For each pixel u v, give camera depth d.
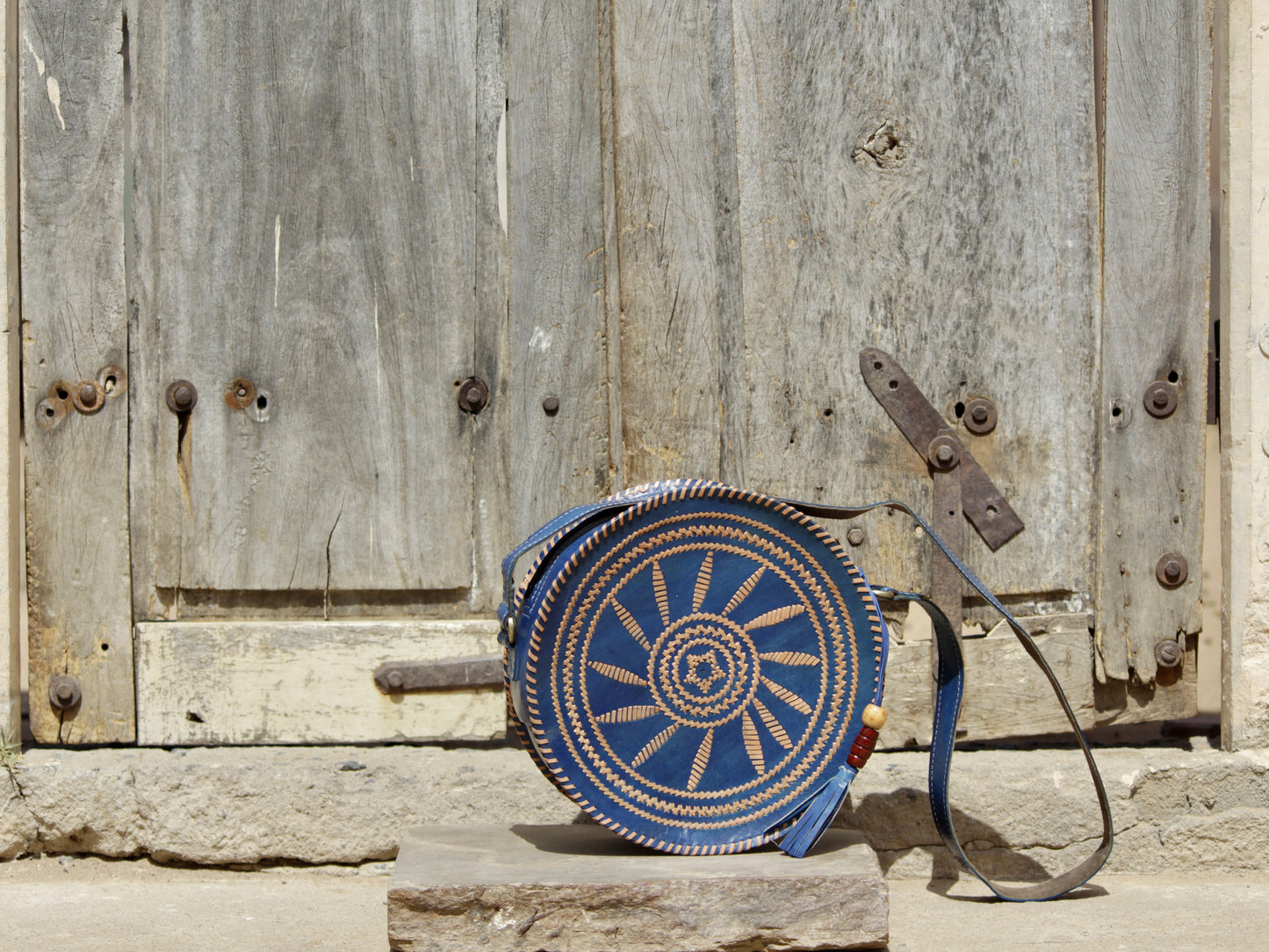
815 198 2.89
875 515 2.90
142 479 2.87
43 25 2.80
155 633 2.87
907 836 2.77
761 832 2.28
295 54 2.85
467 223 2.89
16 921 2.43
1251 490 2.80
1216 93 2.93
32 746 2.88
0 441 2.75
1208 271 2.91
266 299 2.87
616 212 2.88
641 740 2.25
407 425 2.90
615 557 2.21
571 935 2.09
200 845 2.76
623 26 2.86
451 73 2.87
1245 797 2.78
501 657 2.89
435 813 2.77
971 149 2.90
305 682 2.88
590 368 2.92
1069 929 2.33
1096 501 2.92
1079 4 2.90
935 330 2.91
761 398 2.88
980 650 2.90
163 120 2.84
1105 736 3.15
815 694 2.29
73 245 2.83
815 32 2.88
